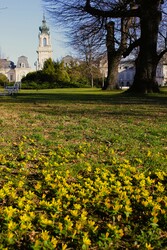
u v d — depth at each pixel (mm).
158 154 7180
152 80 26141
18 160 6820
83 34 29078
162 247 3799
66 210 4582
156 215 4266
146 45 25703
